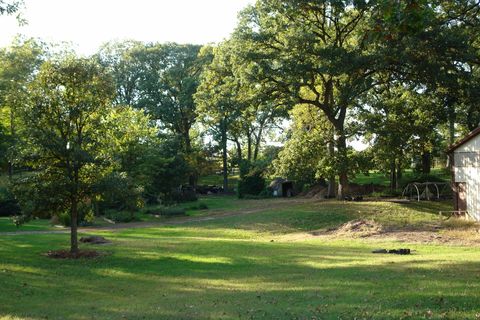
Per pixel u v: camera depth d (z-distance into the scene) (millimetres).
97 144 21422
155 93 71000
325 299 10789
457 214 34906
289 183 61344
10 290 13898
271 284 13914
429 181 46531
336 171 39188
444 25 32312
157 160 48469
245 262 19328
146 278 16484
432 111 39625
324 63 34188
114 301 12523
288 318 9094
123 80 71125
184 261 19781
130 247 23516
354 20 38125
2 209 43719
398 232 28703
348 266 16594
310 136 41875
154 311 10602
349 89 37094
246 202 55219
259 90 38938
